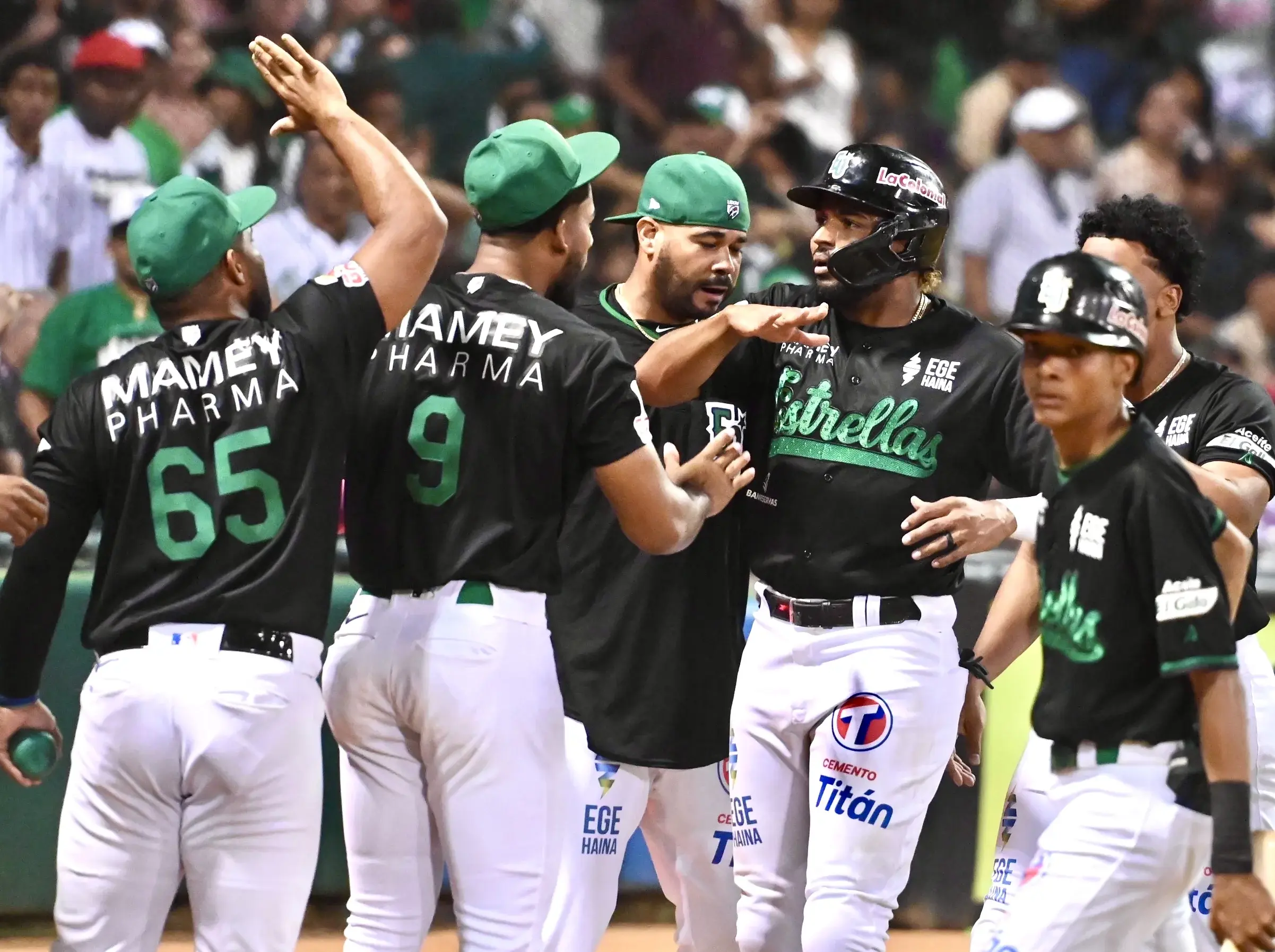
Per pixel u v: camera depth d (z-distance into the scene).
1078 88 32.66
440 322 11.59
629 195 28.69
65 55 26.05
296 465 10.86
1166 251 12.70
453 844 11.30
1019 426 12.59
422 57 28.22
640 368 12.71
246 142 26.52
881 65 32.12
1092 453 10.16
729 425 13.52
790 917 13.18
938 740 12.90
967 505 12.30
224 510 10.73
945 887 19.28
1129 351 9.88
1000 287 30.12
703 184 13.57
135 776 10.63
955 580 13.23
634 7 30.20
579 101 28.84
